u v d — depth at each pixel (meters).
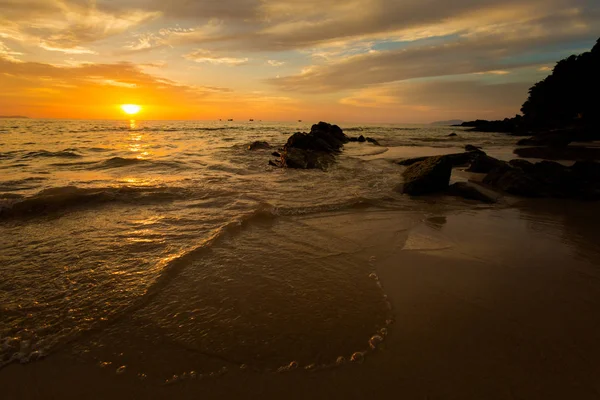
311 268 4.57
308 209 7.47
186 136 33.62
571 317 3.47
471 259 4.96
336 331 3.23
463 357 2.88
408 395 2.48
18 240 5.33
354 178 11.49
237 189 9.16
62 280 4.08
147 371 2.72
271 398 2.47
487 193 9.29
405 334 3.20
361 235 5.95
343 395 2.49
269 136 35.97
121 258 4.72
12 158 14.65
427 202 8.54
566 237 6.01
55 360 2.82
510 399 2.45
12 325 3.22
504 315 3.51
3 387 2.54
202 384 2.60
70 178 10.23
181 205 7.50
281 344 3.04
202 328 3.24
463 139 37.62
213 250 5.06
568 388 2.55
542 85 61.38
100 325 3.26
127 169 12.26
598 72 50.06
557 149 24.34
